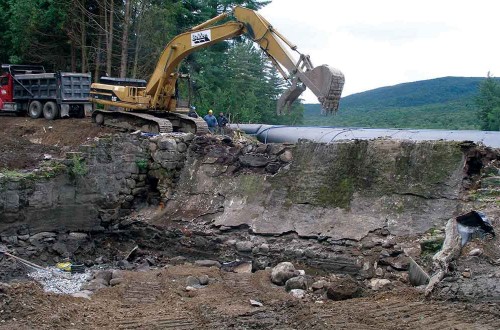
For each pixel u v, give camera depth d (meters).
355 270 11.70
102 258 14.70
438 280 9.48
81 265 13.55
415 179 12.42
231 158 15.70
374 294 9.84
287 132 20.06
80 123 21.06
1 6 29.09
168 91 19.28
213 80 37.09
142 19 26.77
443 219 11.71
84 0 27.06
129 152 16.12
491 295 8.81
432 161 12.38
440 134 16.50
